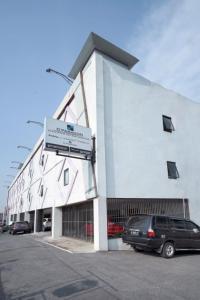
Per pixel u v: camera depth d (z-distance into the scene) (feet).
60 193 67.05
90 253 38.73
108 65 52.54
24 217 141.49
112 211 46.06
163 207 53.72
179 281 22.15
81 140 46.50
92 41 54.03
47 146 43.19
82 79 56.29
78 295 18.39
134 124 53.21
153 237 34.35
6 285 21.08
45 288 20.10
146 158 53.11
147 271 25.81
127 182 48.67
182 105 65.00
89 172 48.29
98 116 47.75
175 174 57.72
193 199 58.85
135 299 17.63
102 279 22.57
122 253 38.68
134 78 56.34
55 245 50.24
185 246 37.01
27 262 31.14
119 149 49.44
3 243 56.95
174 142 59.77
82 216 57.11
